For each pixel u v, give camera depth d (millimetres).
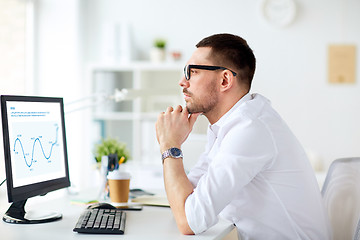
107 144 2107
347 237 1622
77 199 1901
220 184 1367
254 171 1427
